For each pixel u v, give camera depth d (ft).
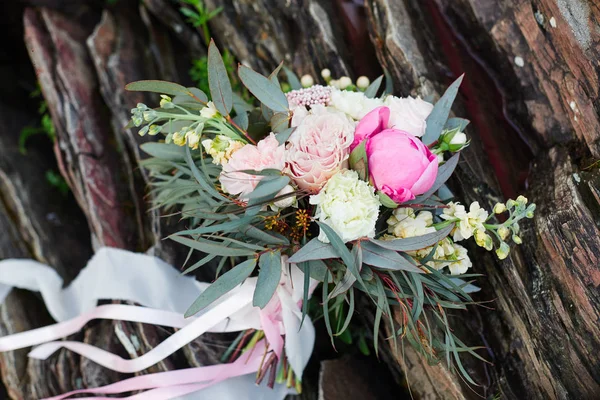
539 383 2.76
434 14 3.12
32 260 3.72
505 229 2.46
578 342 2.61
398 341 2.97
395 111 2.58
